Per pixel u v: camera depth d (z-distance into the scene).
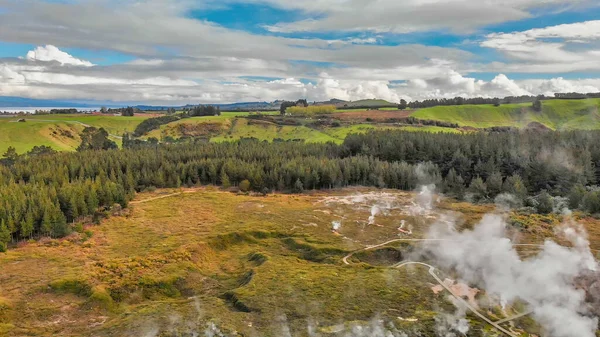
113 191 120.69
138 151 182.12
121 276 73.25
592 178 139.50
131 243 89.94
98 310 64.25
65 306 64.31
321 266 80.44
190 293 72.50
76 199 107.25
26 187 117.00
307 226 103.75
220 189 149.25
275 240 96.56
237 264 84.88
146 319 59.72
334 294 67.00
